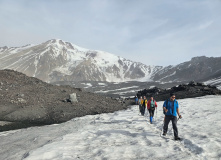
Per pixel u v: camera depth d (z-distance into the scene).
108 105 30.97
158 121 13.41
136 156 6.16
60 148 7.01
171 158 5.85
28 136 10.42
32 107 24.75
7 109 23.42
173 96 8.35
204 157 5.95
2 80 33.62
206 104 23.95
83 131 10.65
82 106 27.55
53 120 21.16
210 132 9.09
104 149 6.90
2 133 12.74
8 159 6.35
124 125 12.26
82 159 5.93
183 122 12.46
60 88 38.03
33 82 37.25
